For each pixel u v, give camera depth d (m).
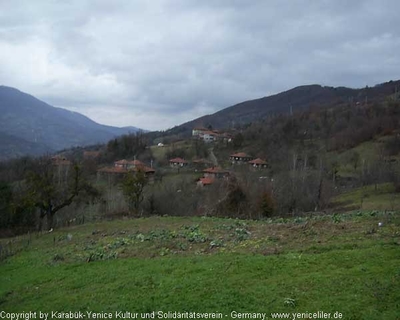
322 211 52.62
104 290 16.70
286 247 19.92
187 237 26.52
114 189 72.62
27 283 20.33
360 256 16.16
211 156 123.38
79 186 48.06
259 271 16.06
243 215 48.69
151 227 34.84
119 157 124.69
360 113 137.00
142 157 123.81
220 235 26.38
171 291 15.16
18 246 33.66
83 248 27.77
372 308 11.72
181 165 111.06
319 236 21.50
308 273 15.13
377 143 105.56
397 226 21.77
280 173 75.75
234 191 52.25
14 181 65.62
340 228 22.92
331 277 14.29
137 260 21.41
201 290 14.80
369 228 21.92
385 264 14.93
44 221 50.12
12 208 45.09
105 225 39.84
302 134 127.56
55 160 80.31
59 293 17.56
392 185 67.38
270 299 13.21
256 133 138.38
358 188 71.88
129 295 15.48
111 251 24.89
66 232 38.06
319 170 71.75
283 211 54.94
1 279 22.34
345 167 91.50
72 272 21.00
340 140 113.75
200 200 58.94
